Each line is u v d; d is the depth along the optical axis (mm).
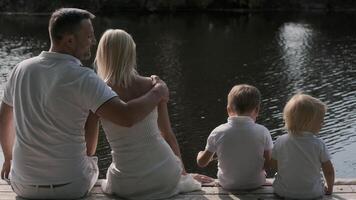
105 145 18219
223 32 52062
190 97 29328
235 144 4629
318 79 32500
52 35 4012
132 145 4234
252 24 57000
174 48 44125
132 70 4285
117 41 4199
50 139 4023
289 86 30969
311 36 48969
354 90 29609
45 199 4195
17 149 4129
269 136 4742
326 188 4621
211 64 38062
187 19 60906
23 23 56469
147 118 4211
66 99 3953
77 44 4020
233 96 4707
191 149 21031
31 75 3992
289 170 4438
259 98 4730
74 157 4098
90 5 63812
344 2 66938
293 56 39969
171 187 4391
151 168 4270
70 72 3941
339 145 20562
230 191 4660
